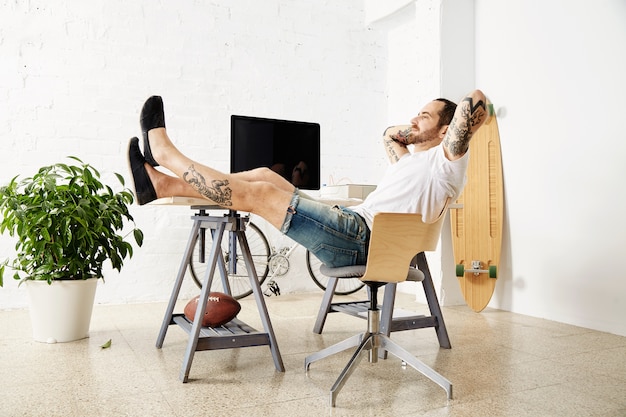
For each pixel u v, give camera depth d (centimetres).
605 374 178
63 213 208
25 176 301
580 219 263
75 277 222
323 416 137
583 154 262
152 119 167
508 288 305
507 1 308
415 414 140
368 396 154
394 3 368
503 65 310
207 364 186
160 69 335
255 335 179
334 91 391
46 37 307
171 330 243
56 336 216
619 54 244
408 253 152
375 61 408
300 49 379
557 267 275
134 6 329
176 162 162
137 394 153
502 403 149
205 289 173
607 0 250
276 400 149
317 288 382
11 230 212
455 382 169
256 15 365
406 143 206
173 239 335
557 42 276
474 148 311
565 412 142
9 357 193
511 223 303
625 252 242
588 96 259
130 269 324
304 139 258
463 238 307
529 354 205
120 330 243
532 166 289
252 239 358
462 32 329
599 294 253
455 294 324
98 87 319
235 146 241
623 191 243
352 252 163
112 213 222
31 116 303
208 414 138
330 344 220
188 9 344
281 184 191
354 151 398
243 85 360
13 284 296
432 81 328
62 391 155
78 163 314
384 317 203
